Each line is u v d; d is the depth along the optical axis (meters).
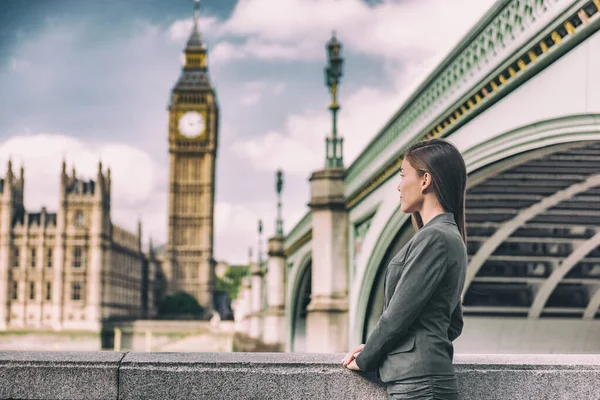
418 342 3.19
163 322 112.06
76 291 113.00
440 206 3.42
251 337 80.38
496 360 4.05
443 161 3.40
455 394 3.17
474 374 3.92
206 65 159.50
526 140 10.73
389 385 3.31
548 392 3.93
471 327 20.27
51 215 116.25
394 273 3.34
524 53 9.91
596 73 8.23
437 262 3.15
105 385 3.90
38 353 4.12
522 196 14.77
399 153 16.84
